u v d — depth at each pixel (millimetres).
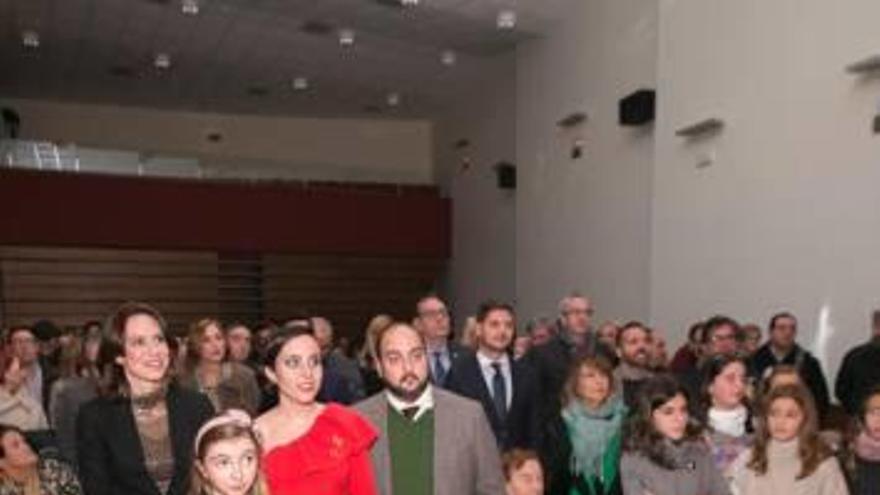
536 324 7324
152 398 2924
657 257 8641
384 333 2971
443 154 16656
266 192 14891
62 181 13750
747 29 7328
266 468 2525
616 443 4070
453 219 15953
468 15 11156
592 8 10227
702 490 3625
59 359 6523
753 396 4352
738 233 7391
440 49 12719
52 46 12594
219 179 14805
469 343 5406
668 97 8531
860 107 6035
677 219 8336
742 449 3926
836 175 6246
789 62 6797
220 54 13086
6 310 13758
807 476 3572
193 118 16656
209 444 2354
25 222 13531
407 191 16344
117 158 14359
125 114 16219
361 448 2625
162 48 12766
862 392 5000
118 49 12789
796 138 6695
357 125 17422
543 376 5176
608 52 9867
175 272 14812
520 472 3934
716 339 5582
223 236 14633
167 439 2904
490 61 13234
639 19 9234
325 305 15648
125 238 14062
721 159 7668
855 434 3910
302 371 2652
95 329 5711
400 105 16266
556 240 11156
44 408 6262
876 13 5906
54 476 4043
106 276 14422
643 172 9141
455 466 2895
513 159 13359
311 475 2537
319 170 16875
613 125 9742
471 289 15062
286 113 16922
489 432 3020
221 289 15086
